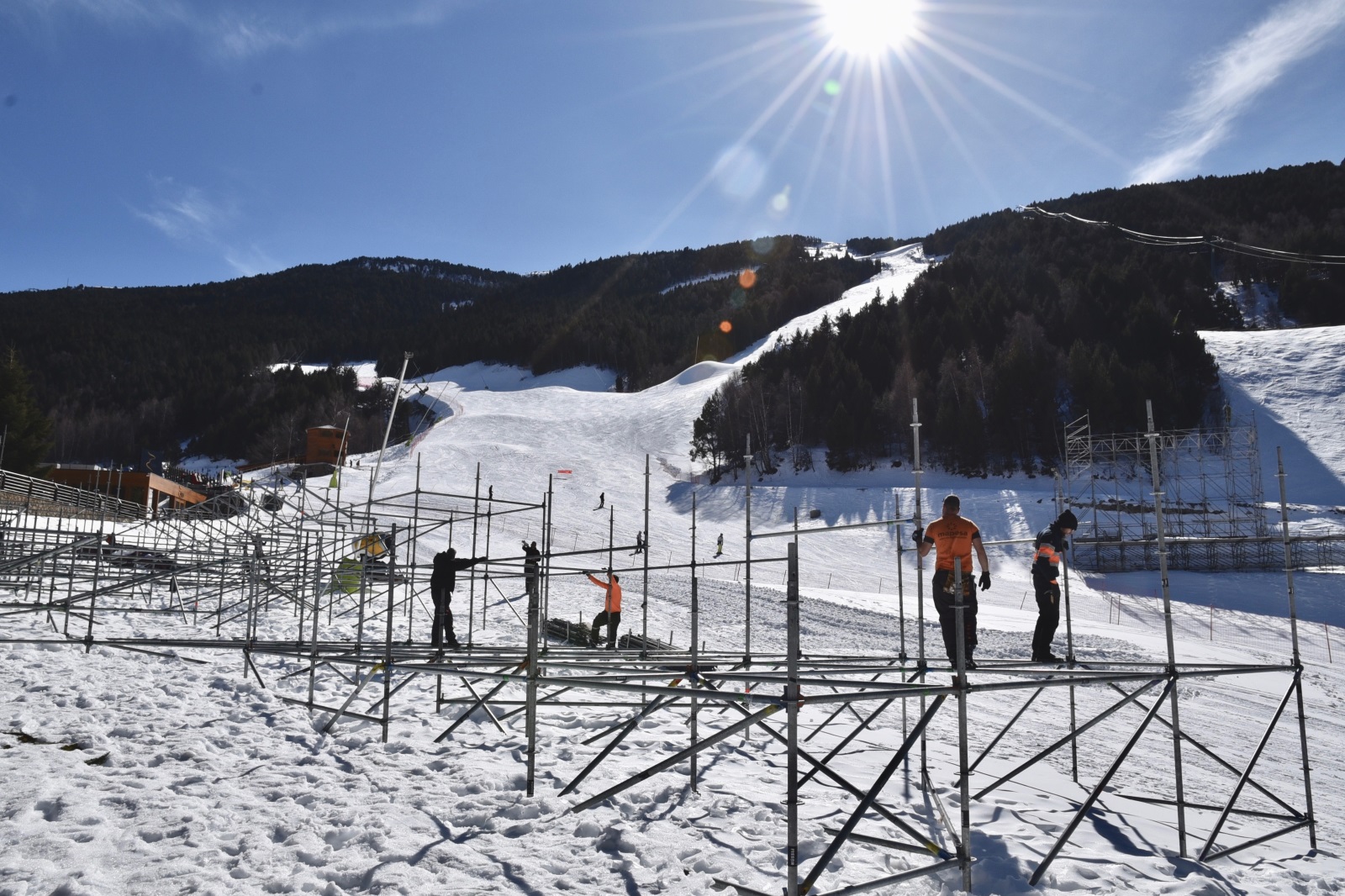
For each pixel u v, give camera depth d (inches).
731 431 3356.3
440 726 344.5
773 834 233.1
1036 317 4005.9
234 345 7278.5
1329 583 1692.9
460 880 187.5
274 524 812.6
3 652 432.8
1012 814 279.1
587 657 339.9
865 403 3309.5
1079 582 1797.5
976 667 285.1
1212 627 1402.6
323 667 462.3
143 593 771.4
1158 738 491.8
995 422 3100.4
